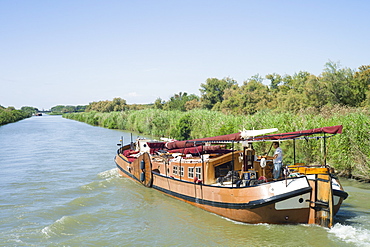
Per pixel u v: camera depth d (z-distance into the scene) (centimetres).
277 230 1408
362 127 2205
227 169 1733
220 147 1972
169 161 2058
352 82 4528
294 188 1385
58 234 1477
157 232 1480
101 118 10512
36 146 4612
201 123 4456
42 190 2206
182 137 4650
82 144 4847
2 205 1889
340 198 1444
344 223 1465
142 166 2259
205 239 1388
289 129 2578
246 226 1488
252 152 1620
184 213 1719
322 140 2338
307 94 4722
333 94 4531
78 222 1620
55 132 7331
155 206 1852
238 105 6088
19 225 1591
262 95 6059
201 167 1728
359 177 2203
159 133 5809
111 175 2672
